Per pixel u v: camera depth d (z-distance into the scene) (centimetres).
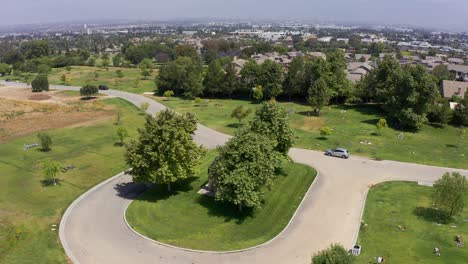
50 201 4394
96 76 14775
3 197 4456
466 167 5566
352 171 5378
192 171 4519
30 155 5859
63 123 7869
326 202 4438
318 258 2680
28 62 18188
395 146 6475
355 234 3762
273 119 4947
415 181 5047
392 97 7481
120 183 4931
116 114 8688
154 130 4300
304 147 6397
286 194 4606
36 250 3453
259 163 3953
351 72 13012
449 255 3384
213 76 10538
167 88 11325
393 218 4059
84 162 5591
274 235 3759
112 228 3856
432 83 7169
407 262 3288
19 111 8881
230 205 4300
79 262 3300
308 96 9369
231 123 7912
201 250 3497
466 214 4150
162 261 3338
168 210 4209
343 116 8394
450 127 7619
